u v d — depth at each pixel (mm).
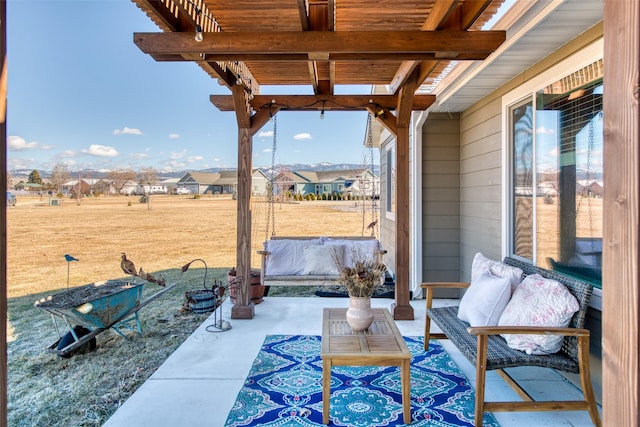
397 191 4023
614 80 841
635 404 795
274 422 2148
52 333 3805
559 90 2766
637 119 786
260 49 2410
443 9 2234
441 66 3688
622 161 823
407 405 2139
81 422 2211
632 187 799
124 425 2117
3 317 1070
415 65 3160
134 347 3320
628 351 810
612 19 845
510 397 2404
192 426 2107
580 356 2088
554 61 2785
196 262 7777
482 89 3777
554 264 2877
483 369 2070
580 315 2160
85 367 2930
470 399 2395
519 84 3289
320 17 2439
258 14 2549
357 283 2506
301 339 3424
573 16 2256
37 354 3201
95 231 8555
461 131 4719
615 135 839
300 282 4645
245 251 4070
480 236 4164
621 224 827
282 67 3717
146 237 8781
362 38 2420
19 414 2295
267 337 3477
